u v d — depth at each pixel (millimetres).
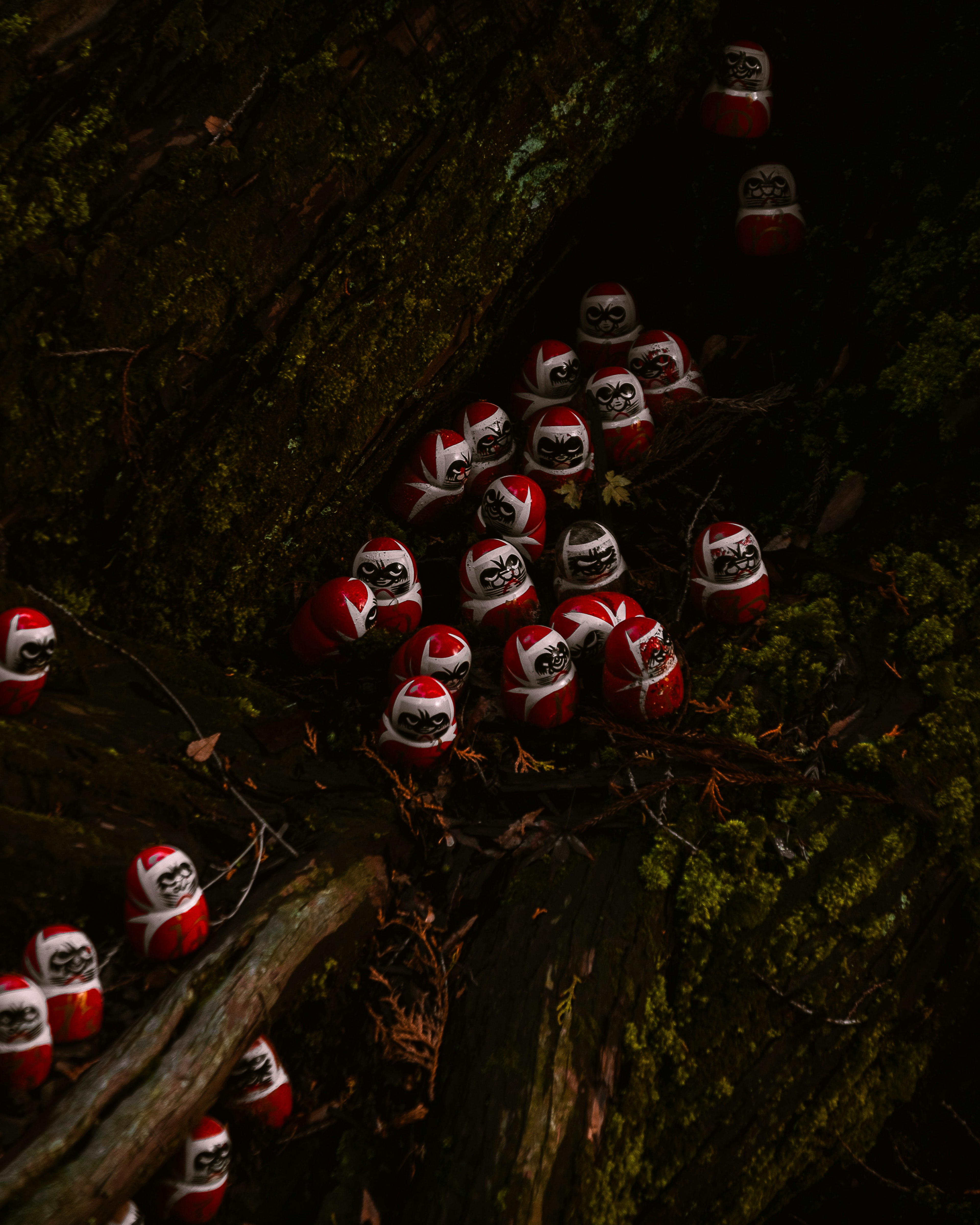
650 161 4082
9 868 2361
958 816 3084
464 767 3188
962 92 3900
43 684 2680
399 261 3250
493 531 3674
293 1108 2492
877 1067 2988
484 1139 2426
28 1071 2082
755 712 3283
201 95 2768
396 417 3594
